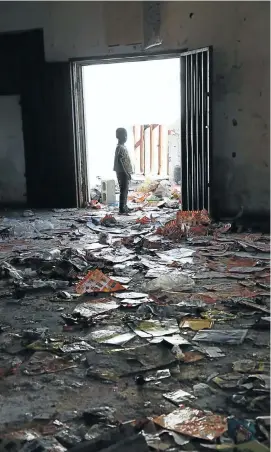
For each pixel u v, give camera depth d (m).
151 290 4.83
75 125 10.07
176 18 8.67
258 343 3.56
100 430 2.54
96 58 9.55
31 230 8.05
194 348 3.49
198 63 8.35
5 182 10.73
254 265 5.70
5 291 4.97
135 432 2.47
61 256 6.12
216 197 8.73
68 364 3.33
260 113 8.22
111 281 4.85
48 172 10.37
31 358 3.42
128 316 4.15
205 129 8.34
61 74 9.88
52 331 3.90
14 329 3.97
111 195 10.80
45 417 2.70
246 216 8.57
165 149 14.34
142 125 14.99
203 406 2.76
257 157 8.35
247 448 2.33
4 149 10.57
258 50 8.08
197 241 6.98
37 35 9.88
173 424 2.57
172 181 12.48
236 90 8.33
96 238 7.42
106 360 3.35
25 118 10.26
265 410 2.68
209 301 4.47
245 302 4.34
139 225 8.23
